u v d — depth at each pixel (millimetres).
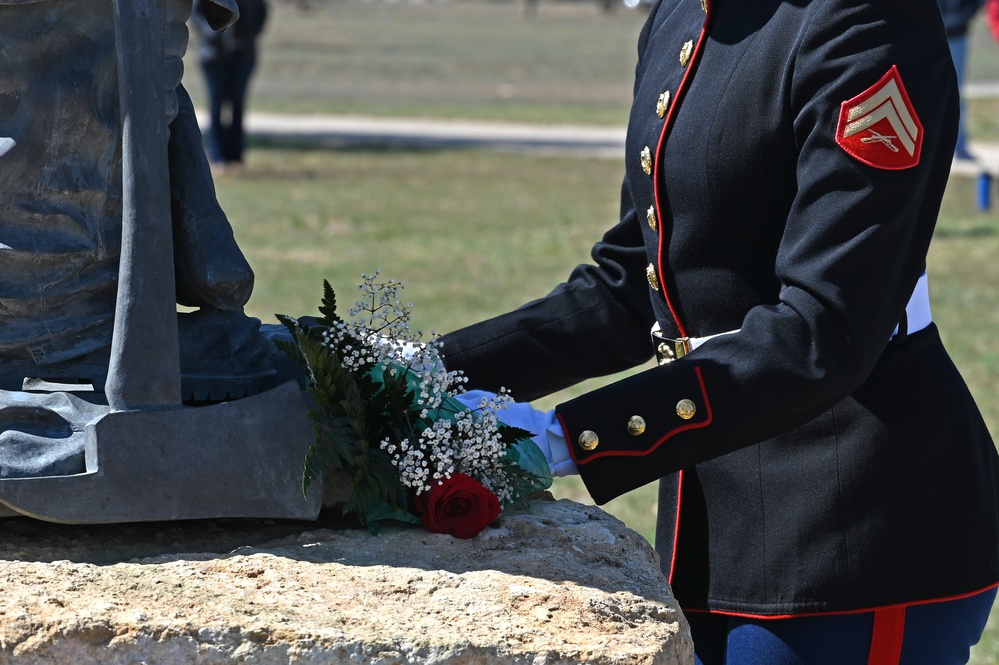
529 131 21781
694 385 2236
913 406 2479
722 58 2451
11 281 2232
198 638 1963
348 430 2277
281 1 69812
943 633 2514
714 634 2707
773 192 2395
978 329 9398
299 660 1964
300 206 14242
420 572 2197
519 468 2359
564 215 14219
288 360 2490
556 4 76375
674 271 2568
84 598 2031
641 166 2617
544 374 2771
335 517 2416
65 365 2285
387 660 1970
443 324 8883
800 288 2203
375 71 31375
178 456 2158
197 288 2367
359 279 10422
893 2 2248
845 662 2498
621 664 2008
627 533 2447
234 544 2295
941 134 2295
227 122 16531
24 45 2164
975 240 13062
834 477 2471
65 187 2213
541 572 2242
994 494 2623
